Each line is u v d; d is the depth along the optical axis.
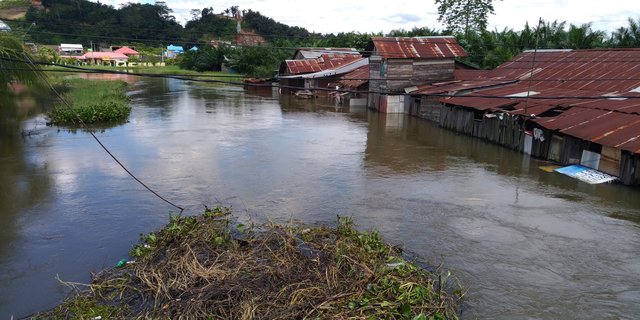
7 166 15.12
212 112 29.88
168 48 88.31
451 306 6.85
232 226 9.98
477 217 10.86
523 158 16.81
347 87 37.16
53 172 14.48
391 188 13.09
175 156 16.83
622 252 8.99
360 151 18.09
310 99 39.62
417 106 27.98
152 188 12.95
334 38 56.41
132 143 19.14
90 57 66.00
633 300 7.28
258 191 12.77
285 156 17.06
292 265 7.51
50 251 9.05
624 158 13.04
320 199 12.11
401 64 28.78
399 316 6.25
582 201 11.91
